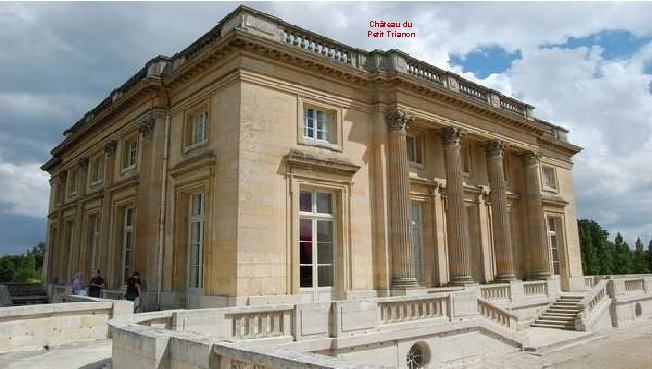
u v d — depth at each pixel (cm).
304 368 470
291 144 1675
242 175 1524
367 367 440
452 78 2194
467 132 2220
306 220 1716
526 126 2559
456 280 2012
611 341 2028
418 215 2153
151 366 671
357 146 1873
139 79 2158
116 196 2228
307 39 1806
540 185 2911
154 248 1842
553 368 1515
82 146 2847
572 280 2959
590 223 6894
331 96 1827
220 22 1716
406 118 1944
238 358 561
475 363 1516
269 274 1534
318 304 1179
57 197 3372
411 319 1379
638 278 2822
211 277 1571
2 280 7400
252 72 1614
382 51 1977
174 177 1848
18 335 1131
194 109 1816
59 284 2903
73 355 1066
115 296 2002
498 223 2330
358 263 1781
